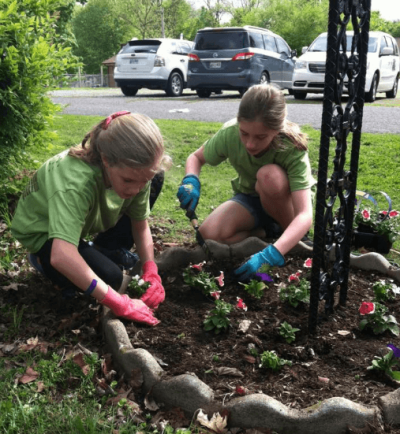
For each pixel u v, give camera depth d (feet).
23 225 8.35
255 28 43.11
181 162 19.31
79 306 9.00
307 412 6.16
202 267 10.18
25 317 8.67
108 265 8.57
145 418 6.55
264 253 8.76
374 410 6.16
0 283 9.81
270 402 6.24
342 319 8.52
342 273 8.61
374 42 41.01
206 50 42.27
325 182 7.13
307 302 8.66
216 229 10.71
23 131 13.44
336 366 7.34
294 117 28.50
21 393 6.75
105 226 8.78
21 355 7.66
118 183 7.11
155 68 46.29
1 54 12.48
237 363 7.36
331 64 6.60
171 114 31.01
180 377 6.63
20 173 15.07
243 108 8.21
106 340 7.82
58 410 6.56
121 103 38.70
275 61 44.37
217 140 10.51
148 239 9.38
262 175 9.82
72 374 7.22
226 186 16.55
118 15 188.44
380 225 11.60
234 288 9.52
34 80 13.04
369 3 7.45
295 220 9.06
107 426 6.26
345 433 6.09
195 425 6.32
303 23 142.61
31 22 12.87
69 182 7.50
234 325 8.30
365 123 26.84
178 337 7.93
